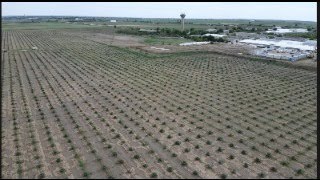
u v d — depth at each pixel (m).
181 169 23.11
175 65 60.19
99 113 34.06
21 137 27.80
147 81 47.81
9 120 31.56
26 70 54.25
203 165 23.67
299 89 43.84
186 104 37.47
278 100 39.09
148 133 29.06
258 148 26.47
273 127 30.91
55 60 64.38
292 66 58.88
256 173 22.62
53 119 32.06
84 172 22.47
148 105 36.88
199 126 30.92
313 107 36.50
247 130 30.19
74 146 26.33
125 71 54.53
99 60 64.88
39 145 26.38
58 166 23.23
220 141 27.72
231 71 55.06
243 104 37.62
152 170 22.92
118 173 22.50
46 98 38.84
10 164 23.38
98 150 25.75
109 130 29.61
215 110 35.53
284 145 27.02
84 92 41.66
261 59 65.62
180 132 29.50
